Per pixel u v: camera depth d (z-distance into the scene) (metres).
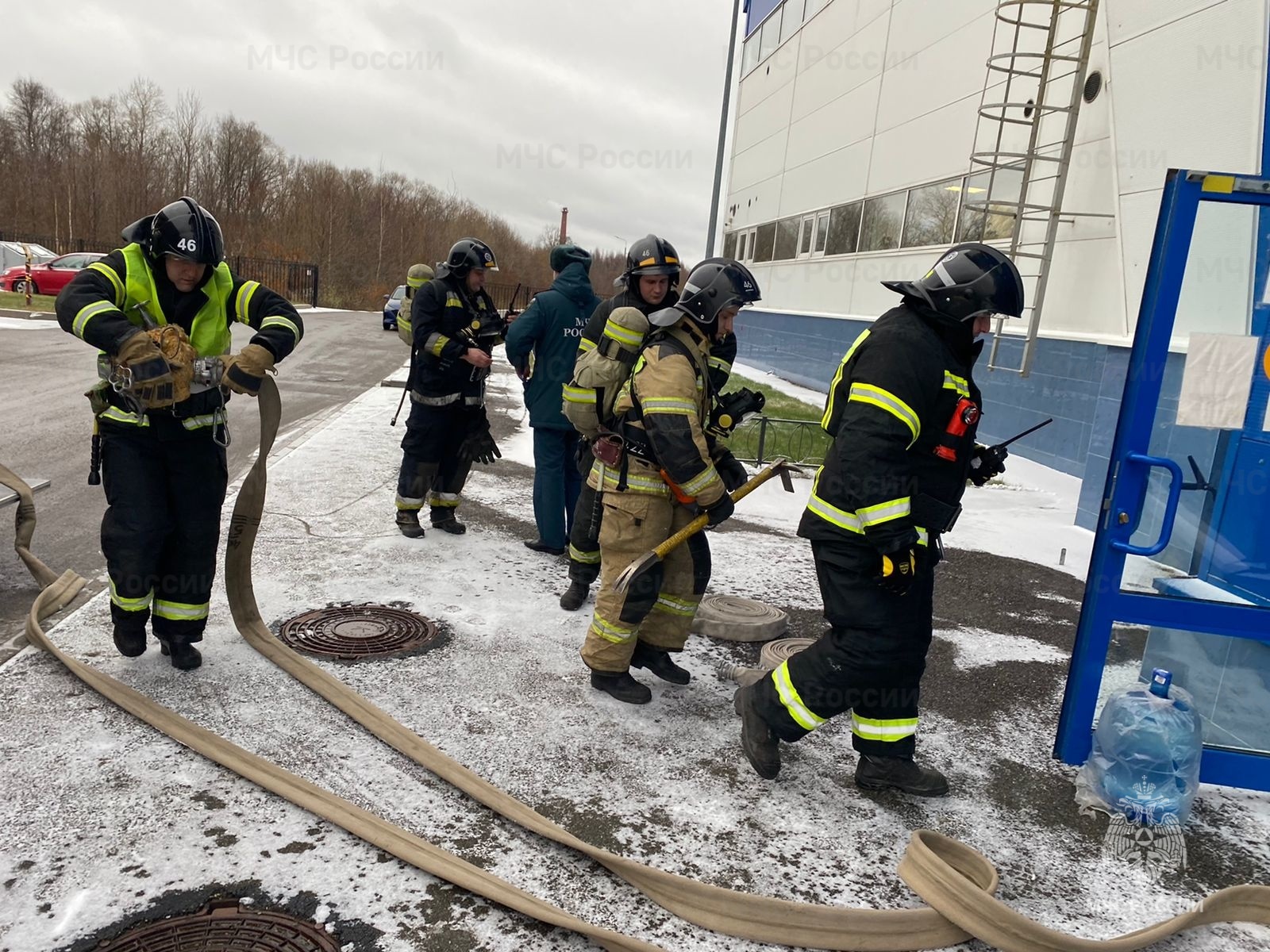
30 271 23.64
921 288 2.78
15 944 2.05
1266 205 2.89
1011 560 6.36
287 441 8.54
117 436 3.28
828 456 2.96
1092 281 9.01
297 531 5.57
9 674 3.37
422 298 5.27
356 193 51.06
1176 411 3.14
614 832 2.71
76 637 3.75
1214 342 3.10
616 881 2.47
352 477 7.09
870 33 15.09
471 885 2.33
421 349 5.29
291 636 3.92
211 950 2.08
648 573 3.42
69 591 4.18
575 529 4.44
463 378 5.35
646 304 4.18
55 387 11.19
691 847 2.67
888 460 2.62
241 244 46.56
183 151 48.28
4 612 4.00
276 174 49.94
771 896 2.43
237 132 48.66
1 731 2.96
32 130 57.28
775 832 2.79
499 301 44.25
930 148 12.97
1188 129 6.55
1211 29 6.28
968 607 5.27
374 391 13.02
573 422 3.78
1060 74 9.68
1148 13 6.89
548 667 3.86
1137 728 2.97
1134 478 3.06
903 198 13.91
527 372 5.20
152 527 3.32
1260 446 3.18
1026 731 3.68
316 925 2.19
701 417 3.35
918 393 2.64
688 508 3.52
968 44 11.88
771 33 20.56
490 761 3.05
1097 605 3.17
